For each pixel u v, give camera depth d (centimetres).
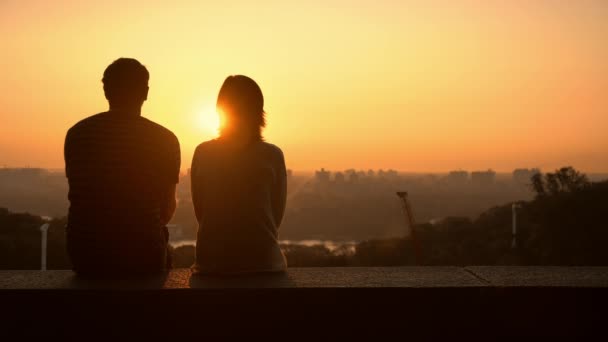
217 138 375
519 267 365
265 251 354
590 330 309
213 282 326
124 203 337
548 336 311
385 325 312
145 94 363
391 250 3547
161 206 365
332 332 311
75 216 339
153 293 308
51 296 306
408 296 312
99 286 315
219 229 352
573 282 321
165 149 351
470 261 3500
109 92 357
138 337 308
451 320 312
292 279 334
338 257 2459
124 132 342
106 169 336
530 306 312
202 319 309
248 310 310
